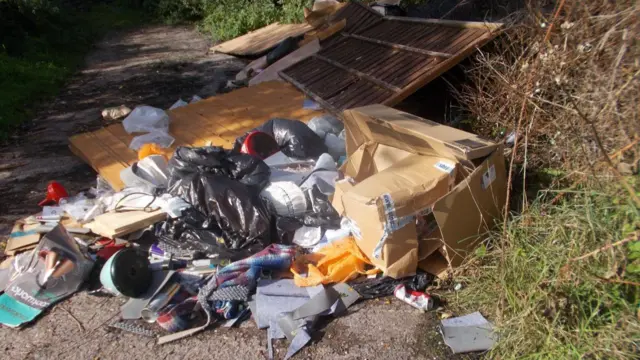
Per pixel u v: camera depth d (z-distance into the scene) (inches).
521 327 107.7
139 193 166.6
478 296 125.8
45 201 189.9
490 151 137.9
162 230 153.3
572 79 132.9
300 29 410.3
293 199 155.3
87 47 515.8
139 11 751.1
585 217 113.3
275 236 151.2
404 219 129.1
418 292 130.4
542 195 133.6
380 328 124.1
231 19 521.0
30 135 269.9
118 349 125.3
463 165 137.2
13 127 280.1
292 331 123.6
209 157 166.2
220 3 622.2
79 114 300.5
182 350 123.2
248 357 119.6
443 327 119.3
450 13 262.4
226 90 321.4
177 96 322.7
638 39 109.8
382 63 231.1
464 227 133.2
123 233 150.0
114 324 133.1
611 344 97.3
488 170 136.7
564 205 123.6
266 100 249.1
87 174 216.8
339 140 195.9
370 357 116.7
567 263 107.2
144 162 177.5
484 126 177.9
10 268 151.5
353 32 278.5
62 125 282.5
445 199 127.3
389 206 126.7
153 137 213.8
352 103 213.6
